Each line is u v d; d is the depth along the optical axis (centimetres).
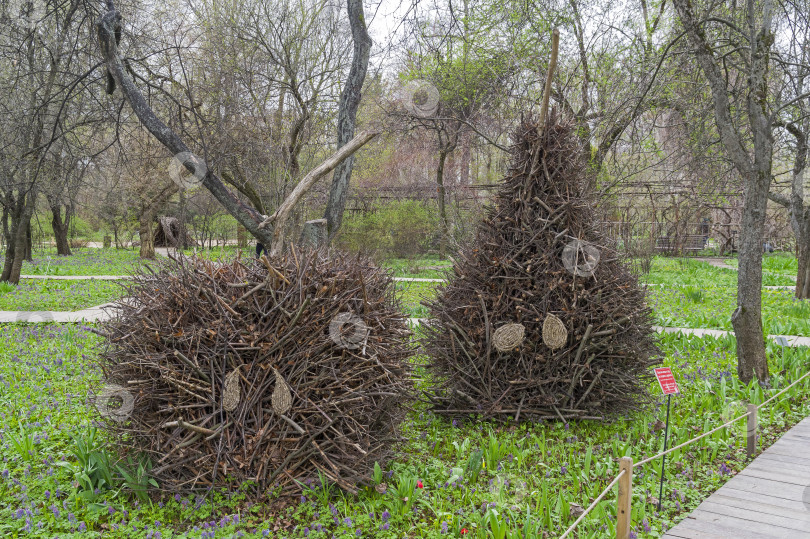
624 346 480
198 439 350
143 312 368
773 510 369
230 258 397
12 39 1123
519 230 475
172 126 951
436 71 1212
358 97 701
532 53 1092
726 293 1448
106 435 425
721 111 638
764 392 601
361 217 2188
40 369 669
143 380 352
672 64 907
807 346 800
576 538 336
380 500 363
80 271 2002
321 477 354
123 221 2816
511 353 481
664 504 380
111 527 331
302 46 1512
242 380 352
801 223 1348
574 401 488
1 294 1348
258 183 1338
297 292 360
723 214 2911
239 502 351
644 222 2542
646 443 473
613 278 484
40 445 453
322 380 358
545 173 471
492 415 491
